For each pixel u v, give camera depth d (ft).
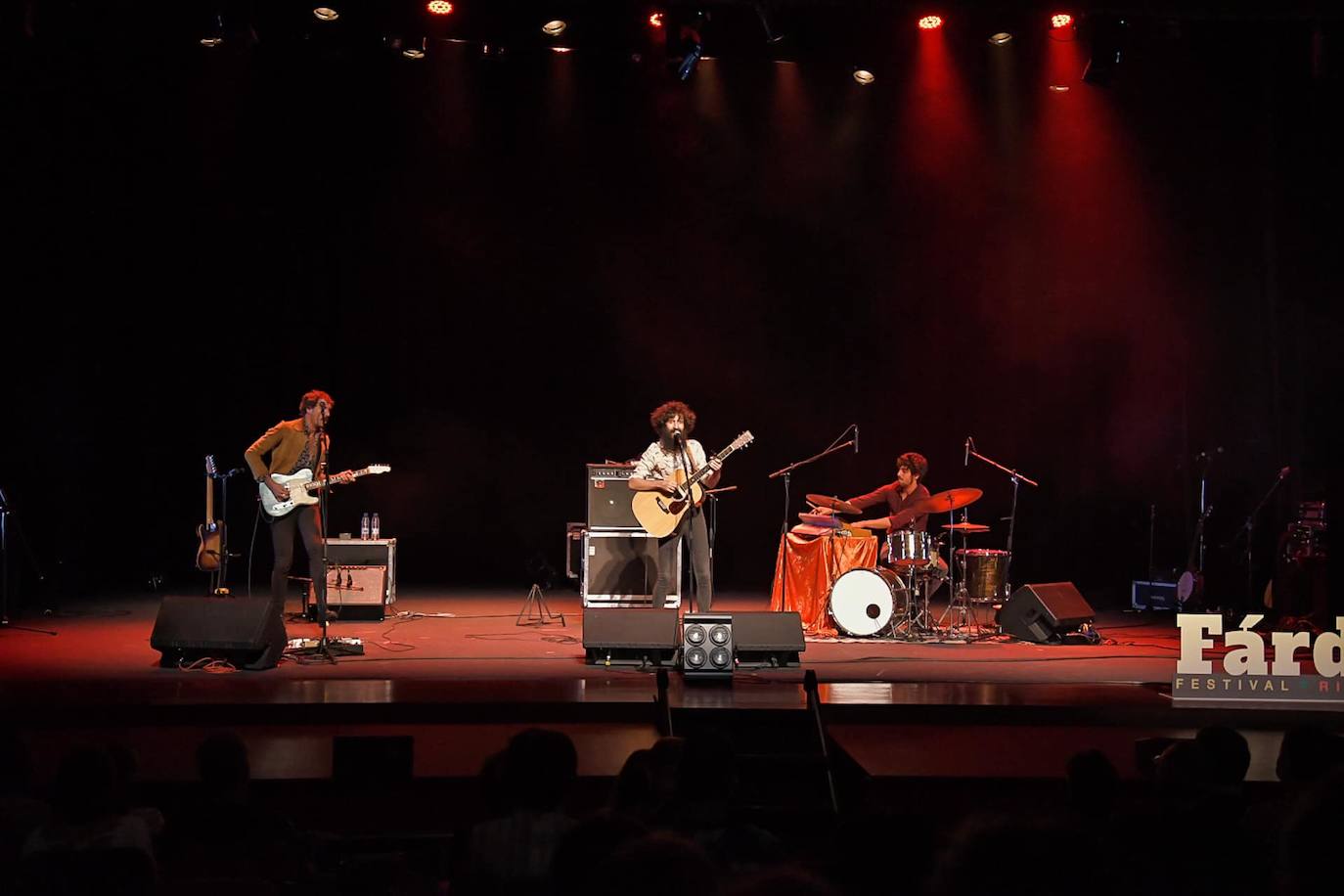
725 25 30.37
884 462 39.99
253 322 38.99
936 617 32.07
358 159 36.60
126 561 39.58
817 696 18.74
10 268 35.04
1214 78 34.12
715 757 10.57
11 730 11.47
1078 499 38.96
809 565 28.96
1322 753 11.34
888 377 39.40
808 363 39.50
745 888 4.49
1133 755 18.51
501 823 9.80
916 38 34.73
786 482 29.68
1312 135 33.04
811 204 37.37
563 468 40.86
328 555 30.25
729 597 36.01
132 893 8.52
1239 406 35.73
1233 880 9.52
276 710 18.80
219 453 39.83
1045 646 26.71
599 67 36.11
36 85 32.17
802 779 17.44
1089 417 38.42
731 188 37.24
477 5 28.22
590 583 28.81
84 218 35.86
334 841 13.76
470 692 19.97
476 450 40.73
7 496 36.11
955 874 5.04
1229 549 35.32
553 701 19.27
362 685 20.47
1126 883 9.55
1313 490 32.86
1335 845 5.74
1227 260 35.50
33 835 10.05
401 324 39.34
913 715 19.33
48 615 30.60
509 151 36.76
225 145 35.37
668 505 24.13
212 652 22.29
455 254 38.55
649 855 4.81
